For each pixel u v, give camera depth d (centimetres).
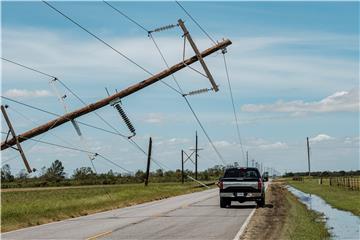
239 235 1647
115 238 1603
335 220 2491
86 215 2734
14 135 3384
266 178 3109
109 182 12388
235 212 2648
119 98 3666
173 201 4100
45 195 5709
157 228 1895
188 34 3747
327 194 5147
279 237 1592
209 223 2062
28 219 2328
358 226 2195
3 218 2266
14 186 11238
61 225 2136
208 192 6412
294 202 3888
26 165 3388
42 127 3475
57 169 14675
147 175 7712
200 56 3762
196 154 10425
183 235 1661
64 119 3494
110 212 2902
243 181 2945
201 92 3844
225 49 3891
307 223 2098
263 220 2162
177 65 3775
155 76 3781
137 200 4219
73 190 7575
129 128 3750
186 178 13700
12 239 1642
